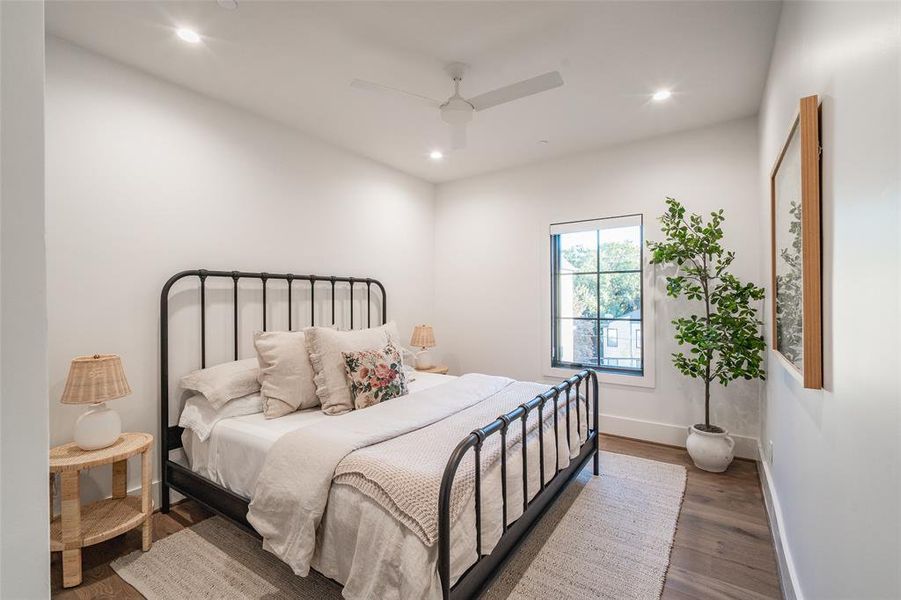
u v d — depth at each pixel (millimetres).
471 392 2646
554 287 4109
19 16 375
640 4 1880
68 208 2143
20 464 367
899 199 706
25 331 370
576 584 1810
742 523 2281
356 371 2490
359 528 1469
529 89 2137
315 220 3428
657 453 3273
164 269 2510
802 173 1204
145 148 2432
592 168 3791
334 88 2643
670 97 2781
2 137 358
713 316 2885
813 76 1312
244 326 2912
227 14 1944
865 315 870
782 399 1970
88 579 1858
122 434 2193
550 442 2227
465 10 1925
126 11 1911
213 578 1859
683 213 3088
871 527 837
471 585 1488
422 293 4609
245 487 1982
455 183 4664
